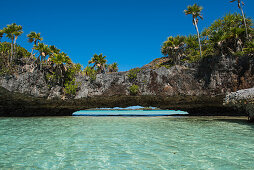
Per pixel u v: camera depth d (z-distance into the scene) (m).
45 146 5.65
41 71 20.12
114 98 20.44
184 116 20.95
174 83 18.91
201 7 25.41
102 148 5.38
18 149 5.30
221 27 29.70
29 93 19.06
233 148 5.30
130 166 3.86
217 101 18.73
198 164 3.95
